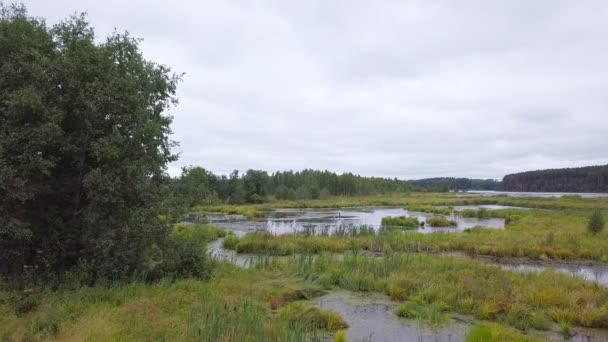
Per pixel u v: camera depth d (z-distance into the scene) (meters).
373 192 138.00
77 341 7.00
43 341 7.12
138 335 7.41
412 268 14.48
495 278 12.78
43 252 10.80
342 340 7.82
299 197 104.19
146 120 11.47
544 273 14.00
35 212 10.84
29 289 9.16
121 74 11.62
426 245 21.67
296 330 7.86
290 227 36.19
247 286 11.91
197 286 11.23
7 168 9.01
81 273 10.27
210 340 7.17
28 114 9.67
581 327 9.46
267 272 14.45
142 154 11.62
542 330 9.23
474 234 26.41
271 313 10.04
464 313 10.43
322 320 9.45
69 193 11.61
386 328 9.29
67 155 11.03
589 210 49.88
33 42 10.21
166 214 12.09
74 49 10.87
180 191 13.48
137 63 12.07
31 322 7.73
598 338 8.79
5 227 9.24
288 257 18.70
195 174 14.16
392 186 160.25
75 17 11.30
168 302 9.55
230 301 9.91
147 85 12.22
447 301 11.05
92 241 10.34
